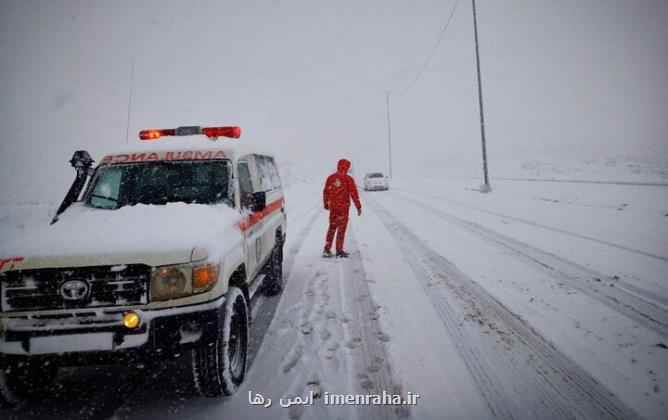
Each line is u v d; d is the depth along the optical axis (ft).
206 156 12.04
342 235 22.93
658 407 8.00
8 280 7.73
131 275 7.88
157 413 8.48
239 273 10.92
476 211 40.27
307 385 9.43
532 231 27.86
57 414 8.52
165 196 11.46
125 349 7.57
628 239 23.57
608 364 9.80
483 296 15.06
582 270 18.02
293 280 18.57
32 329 7.50
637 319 12.48
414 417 8.00
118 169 12.00
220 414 8.36
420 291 15.98
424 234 28.94
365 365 10.25
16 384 8.63
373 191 80.07
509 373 9.53
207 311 8.09
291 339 12.02
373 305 14.65
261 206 11.28
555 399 8.41
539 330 11.90
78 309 7.68
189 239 8.45
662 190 44.52
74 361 7.53
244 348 10.13
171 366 10.89
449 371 9.73
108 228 8.95
